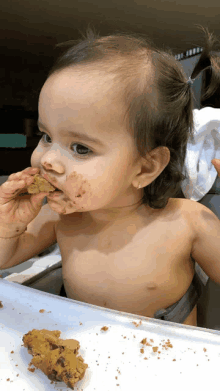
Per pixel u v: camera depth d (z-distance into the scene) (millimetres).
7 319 382
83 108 408
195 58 768
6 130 3047
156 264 535
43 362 307
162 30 2113
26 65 2986
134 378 302
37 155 474
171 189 550
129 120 433
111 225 554
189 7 1917
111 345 338
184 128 524
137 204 548
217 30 1951
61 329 362
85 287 562
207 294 671
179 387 293
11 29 2410
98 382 298
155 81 457
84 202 453
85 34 588
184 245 549
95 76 417
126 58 447
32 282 691
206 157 696
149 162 491
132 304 546
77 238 584
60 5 2049
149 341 342
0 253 590
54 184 460
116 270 539
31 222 632
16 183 479
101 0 1983
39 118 455
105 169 436
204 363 316
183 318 581
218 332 353
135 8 1979
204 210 574
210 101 758
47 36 2514
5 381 305
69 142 435
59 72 436
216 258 559
